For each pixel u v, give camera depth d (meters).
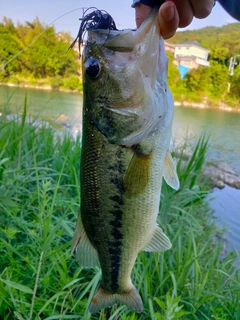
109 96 0.26
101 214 0.29
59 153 0.76
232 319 0.42
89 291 0.42
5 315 0.35
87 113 0.27
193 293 0.44
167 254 0.50
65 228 0.43
